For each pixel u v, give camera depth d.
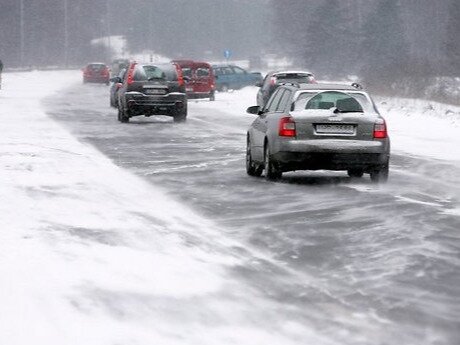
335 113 36.56
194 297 16.98
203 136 60.81
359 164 36.50
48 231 22.39
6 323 14.44
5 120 73.12
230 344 14.17
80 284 17.23
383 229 25.19
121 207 27.62
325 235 24.33
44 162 39.09
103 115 83.69
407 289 18.41
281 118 36.78
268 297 17.44
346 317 16.19
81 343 13.60
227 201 30.80
